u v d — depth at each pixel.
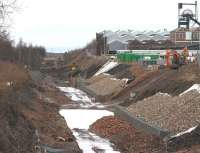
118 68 87.12
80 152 32.38
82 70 121.75
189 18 75.06
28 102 46.25
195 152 26.27
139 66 77.31
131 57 90.19
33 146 28.97
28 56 130.25
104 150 34.06
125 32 150.00
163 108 40.31
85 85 90.50
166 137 32.16
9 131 26.44
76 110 56.78
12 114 31.03
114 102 61.00
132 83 64.56
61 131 39.66
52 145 32.44
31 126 34.22
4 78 54.81
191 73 49.19
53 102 61.88
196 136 29.36
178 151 28.31
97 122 46.47
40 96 62.31
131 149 33.28
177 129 33.03
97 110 56.53
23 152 25.67
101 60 115.19
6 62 72.88
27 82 65.44
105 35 143.50
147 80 60.59
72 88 91.31
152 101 45.56
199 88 40.78
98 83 84.06
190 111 35.03
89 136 39.97
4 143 23.36
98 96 70.69
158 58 79.56
